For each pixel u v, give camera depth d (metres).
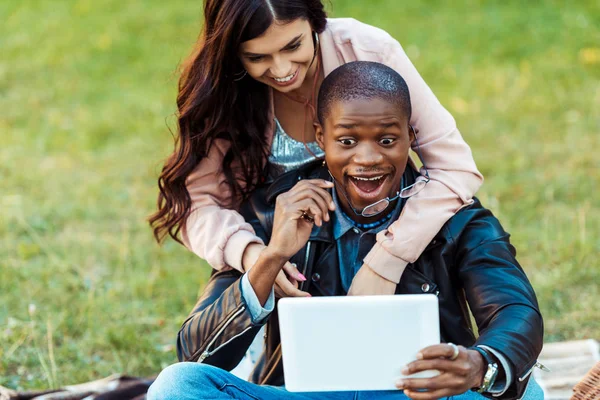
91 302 5.14
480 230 2.99
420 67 9.17
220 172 3.39
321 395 2.96
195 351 2.96
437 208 2.99
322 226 3.07
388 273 2.96
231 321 2.88
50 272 5.62
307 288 3.08
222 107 3.22
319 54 3.23
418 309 2.45
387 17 10.32
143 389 4.13
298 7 2.98
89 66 9.79
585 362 4.34
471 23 10.09
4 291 5.39
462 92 8.62
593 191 6.54
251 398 2.86
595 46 9.38
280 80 3.07
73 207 6.72
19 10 11.30
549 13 10.17
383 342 2.47
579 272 5.32
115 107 8.86
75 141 8.15
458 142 3.14
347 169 2.86
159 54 9.98
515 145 7.50
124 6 11.27
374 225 3.06
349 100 2.79
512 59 9.27
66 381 4.46
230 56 3.08
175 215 3.33
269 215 3.27
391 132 2.79
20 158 7.77
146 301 5.30
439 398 2.54
